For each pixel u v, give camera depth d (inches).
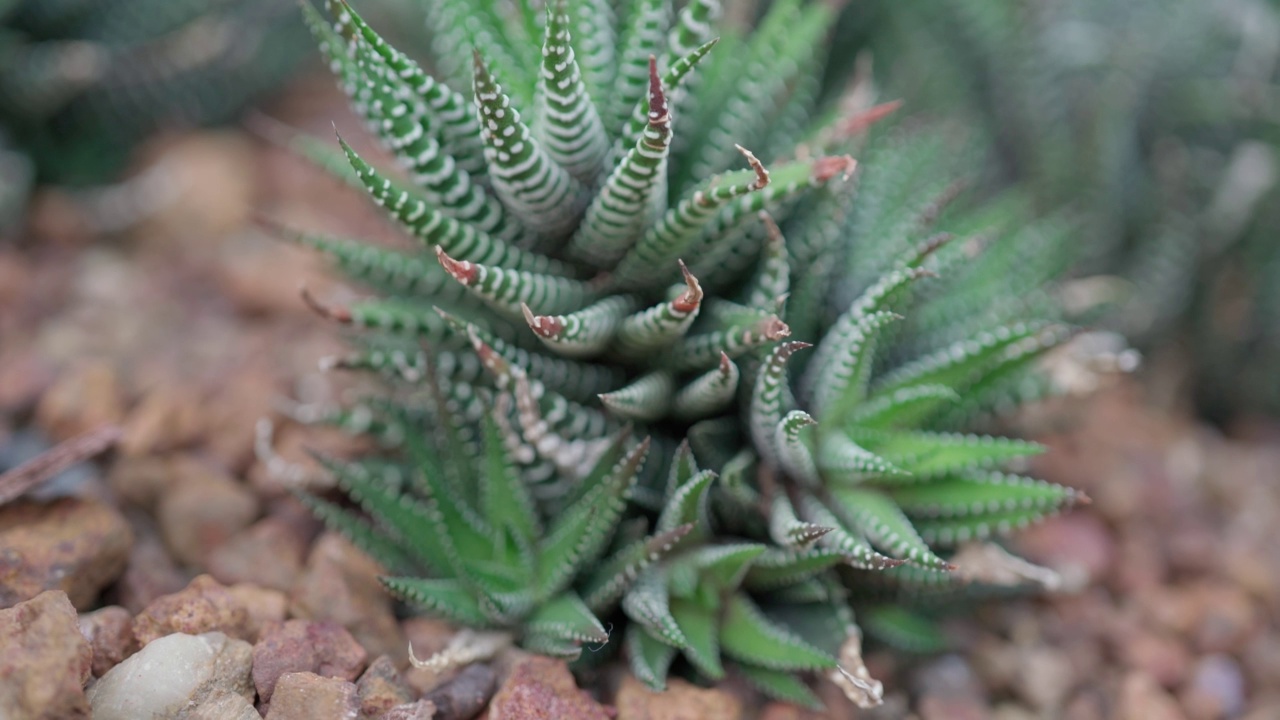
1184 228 20.9
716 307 16.6
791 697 16.5
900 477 16.0
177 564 17.7
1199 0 20.9
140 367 20.0
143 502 18.1
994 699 18.1
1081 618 18.7
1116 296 20.2
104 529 16.8
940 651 17.8
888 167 17.9
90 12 21.9
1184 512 20.0
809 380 16.8
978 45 21.2
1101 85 21.0
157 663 15.7
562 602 16.4
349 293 20.1
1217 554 19.5
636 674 16.3
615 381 17.0
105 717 15.5
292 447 18.6
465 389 16.8
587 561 16.5
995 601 18.4
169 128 22.9
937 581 16.7
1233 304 21.2
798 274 17.1
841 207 16.9
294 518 17.8
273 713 15.7
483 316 16.9
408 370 16.7
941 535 16.8
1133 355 17.7
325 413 17.6
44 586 16.4
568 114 15.8
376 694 16.0
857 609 17.3
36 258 21.7
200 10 22.0
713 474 15.8
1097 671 18.4
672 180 17.1
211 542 17.7
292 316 21.0
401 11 22.0
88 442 17.1
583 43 16.6
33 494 17.0
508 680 16.1
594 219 16.1
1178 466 20.3
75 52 21.0
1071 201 20.9
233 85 22.8
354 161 15.3
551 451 16.3
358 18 15.5
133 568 17.3
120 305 21.1
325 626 16.4
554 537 16.4
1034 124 21.1
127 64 21.7
